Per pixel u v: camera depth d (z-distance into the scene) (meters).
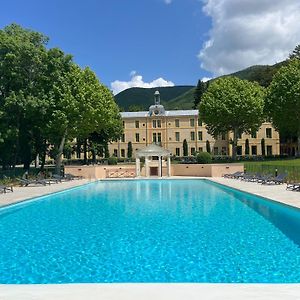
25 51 40.47
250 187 29.20
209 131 68.75
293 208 17.77
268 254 11.02
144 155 49.91
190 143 88.12
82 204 23.05
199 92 118.81
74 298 6.55
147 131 89.12
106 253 11.34
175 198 25.50
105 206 21.95
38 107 40.38
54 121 42.12
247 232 14.16
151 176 50.50
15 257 11.02
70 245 12.45
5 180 36.00
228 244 12.30
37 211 20.38
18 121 41.69
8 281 8.91
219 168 46.94
